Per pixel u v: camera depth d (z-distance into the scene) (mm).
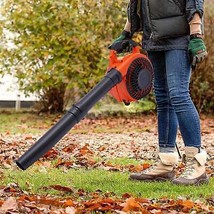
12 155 6789
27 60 12797
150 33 4652
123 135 9891
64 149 7238
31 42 12695
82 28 12617
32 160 3859
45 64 12773
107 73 4293
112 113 13766
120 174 5277
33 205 3660
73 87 12891
